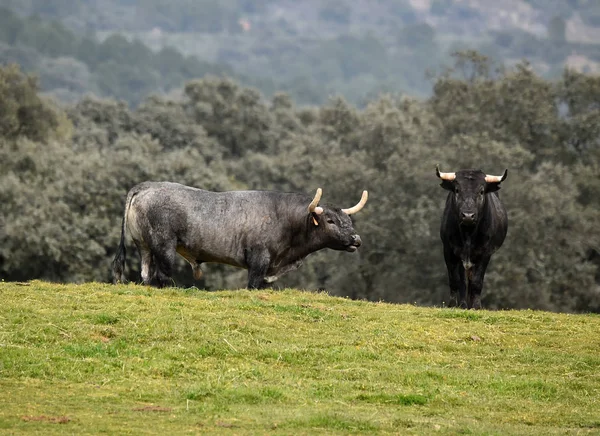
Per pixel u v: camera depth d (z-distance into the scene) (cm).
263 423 4716
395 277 17062
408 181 17550
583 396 5531
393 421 4844
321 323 6581
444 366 5962
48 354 5569
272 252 7800
